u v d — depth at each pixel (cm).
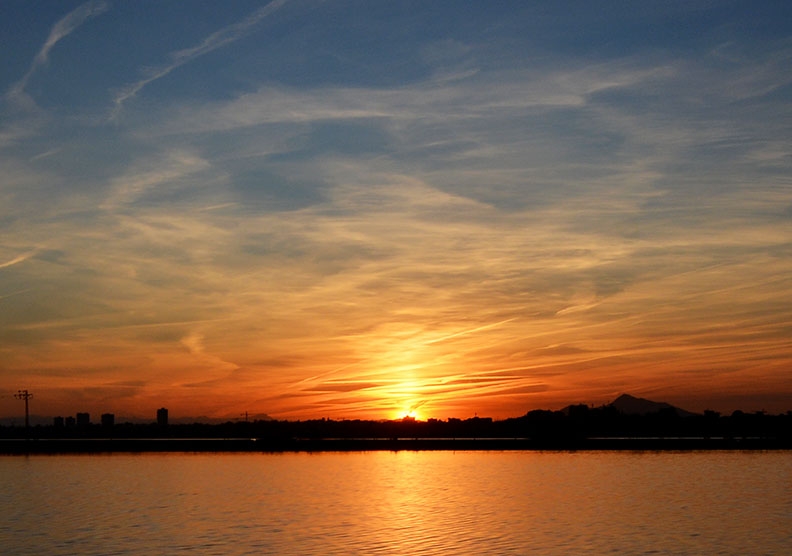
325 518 7350
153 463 14675
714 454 15738
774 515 7381
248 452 18038
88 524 7150
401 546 5909
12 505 8562
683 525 6812
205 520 7300
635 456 15300
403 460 14950
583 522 7019
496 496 8969
